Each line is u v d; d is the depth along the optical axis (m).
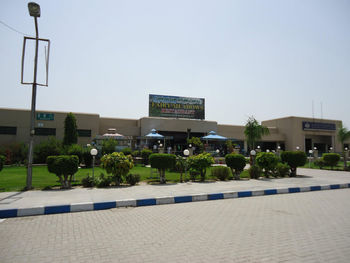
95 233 4.25
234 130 37.53
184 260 3.13
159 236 4.07
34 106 8.55
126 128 30.09
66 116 23.62
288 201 7.20
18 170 14.36
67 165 8.25
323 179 11.72
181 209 6.17
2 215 5.39
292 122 39.00
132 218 5.29
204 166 10.55
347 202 7.04
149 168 16.47
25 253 3.37
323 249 3.53
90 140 25.89
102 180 8.98
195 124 32.88
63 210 5.86
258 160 12.38
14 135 23.14
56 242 3.80
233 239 3.92
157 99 33.00
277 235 4.12
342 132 24.69
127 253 3.36
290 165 13.08
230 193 7.83
